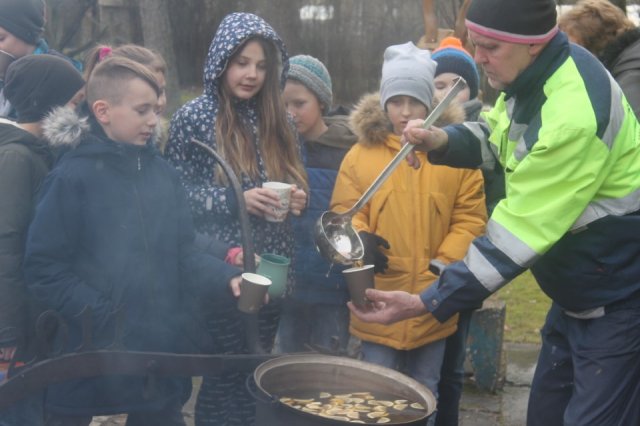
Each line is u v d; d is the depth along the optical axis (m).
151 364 2.70
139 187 2.91
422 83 3.45
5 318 2.97
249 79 3.38
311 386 2.71
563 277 2.81
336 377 2.71
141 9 8.95
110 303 2.81
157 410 2.89
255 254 3.28
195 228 3.41
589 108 2.61
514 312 6.11
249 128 3.44
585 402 2.82
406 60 3.47
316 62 4.00
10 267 2.99
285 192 3.27
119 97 2.87
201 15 11.33
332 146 3.98
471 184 3.54
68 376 2.62
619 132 2.69
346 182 3.57
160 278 2.92
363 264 3.32
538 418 3.13
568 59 2.71
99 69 2.91
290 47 11.31
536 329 5.71
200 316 3.15
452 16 9.86
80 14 7.80
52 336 2.81
